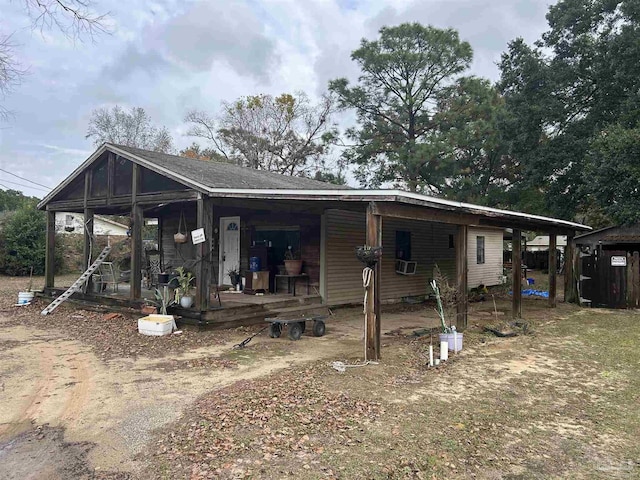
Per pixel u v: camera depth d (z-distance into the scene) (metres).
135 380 5.41
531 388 5.17
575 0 19.97
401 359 6.39
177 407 4.47
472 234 17.03
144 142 37.00
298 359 6.43
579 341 7.87
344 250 11.79
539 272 26.56
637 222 16.56
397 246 13.75
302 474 3.14
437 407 4.48
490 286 18.03
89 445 3.65
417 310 12.23
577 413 4.39
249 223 12.28
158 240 14.54
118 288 13.04
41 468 3.28
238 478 3.08
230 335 8.05
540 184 21.55
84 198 11.63
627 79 17.73
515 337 8.20
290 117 33.16
